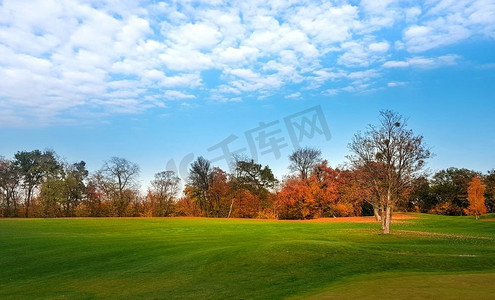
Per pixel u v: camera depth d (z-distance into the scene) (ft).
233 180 325.42
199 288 55.83
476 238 114.11
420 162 131.34
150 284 60.85
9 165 287.28
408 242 104.99
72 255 92.68
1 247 105.29
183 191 322.34
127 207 296.51
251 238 123.13
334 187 275.80
